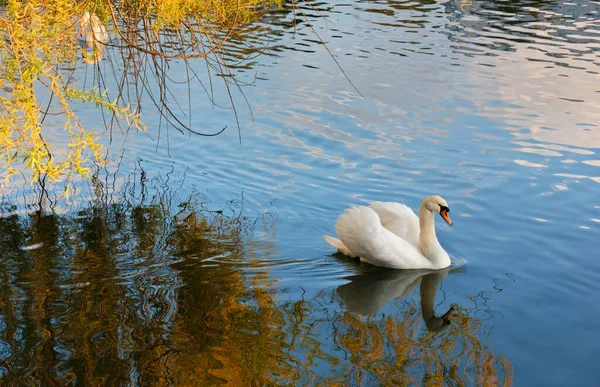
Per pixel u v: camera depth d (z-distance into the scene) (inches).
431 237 353.1
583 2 1015.6
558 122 541.3
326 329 283.0
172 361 253.0
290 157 465.1
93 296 297.7
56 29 259.6
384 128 518.9
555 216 391.2
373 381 246.5
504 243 365.7
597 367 260.4
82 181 423.8
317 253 355.3
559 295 315.3
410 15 912.3
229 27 305.4
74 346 259.9
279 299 306.0
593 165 460.1
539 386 248.4
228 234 366.6
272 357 259.1
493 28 852.6
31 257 331.3
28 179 422.9
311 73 645.3
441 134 510.9
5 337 263.9
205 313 289.0
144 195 409.1
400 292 321.1
